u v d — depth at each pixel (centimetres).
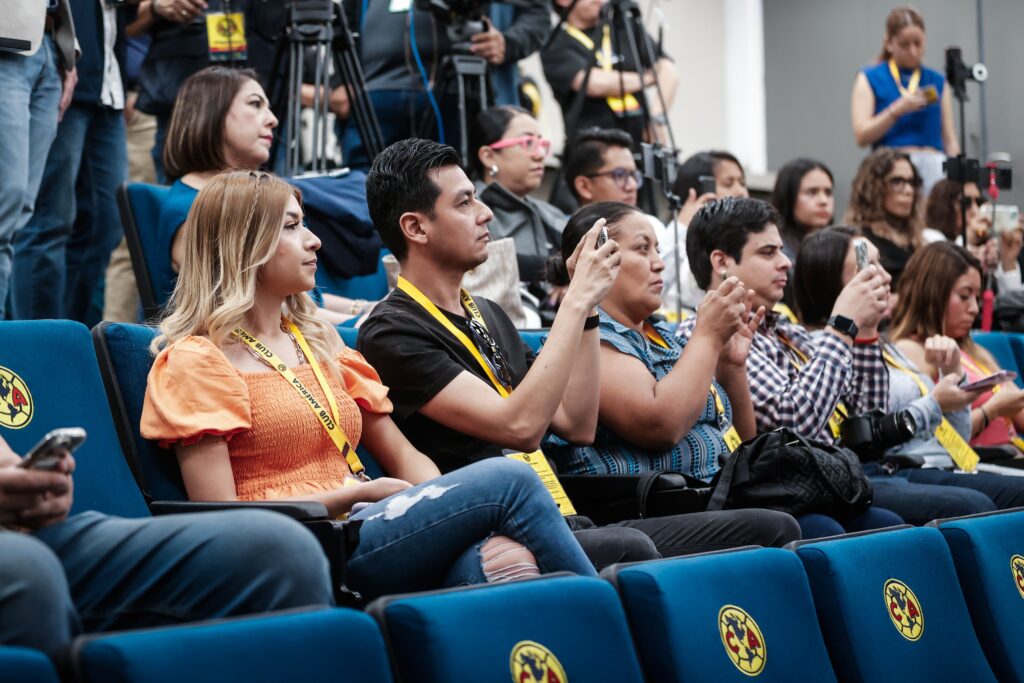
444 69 455
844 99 809
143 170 490
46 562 147
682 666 182
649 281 304
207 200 234
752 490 289
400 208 265
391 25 463
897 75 635
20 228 356
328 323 251
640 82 526
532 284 408
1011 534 249
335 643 149
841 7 809
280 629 146
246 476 226
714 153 485
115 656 133
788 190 496
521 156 422
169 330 229
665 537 266
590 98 537
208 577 166
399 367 256
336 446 235
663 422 287
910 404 360
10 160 304
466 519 201
